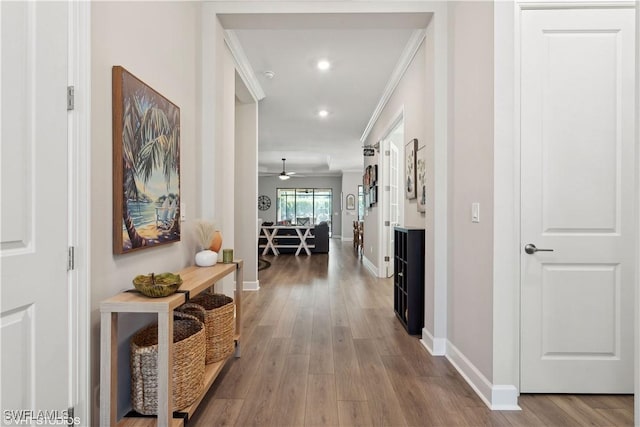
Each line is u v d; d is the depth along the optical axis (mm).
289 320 3344
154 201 1811
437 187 2557
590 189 1950
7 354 1038
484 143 1966
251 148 4629
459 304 2314
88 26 1321
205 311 2031
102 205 1451
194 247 2432
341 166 12141
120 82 1516
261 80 4258
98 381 1424
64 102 1239
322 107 5324
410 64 3652
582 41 1952
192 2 2391
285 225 9578
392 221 5715
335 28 2768
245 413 1783
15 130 1062
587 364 1972
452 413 1799
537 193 1957
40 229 1147
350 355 2520
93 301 1391
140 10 1731
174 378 1532
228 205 3244
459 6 2324
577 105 1952
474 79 2098
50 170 1186
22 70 1083
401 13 2562
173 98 2109
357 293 4473
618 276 1952
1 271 1017
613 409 1836
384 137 5266
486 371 1932
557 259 1955
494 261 1863
